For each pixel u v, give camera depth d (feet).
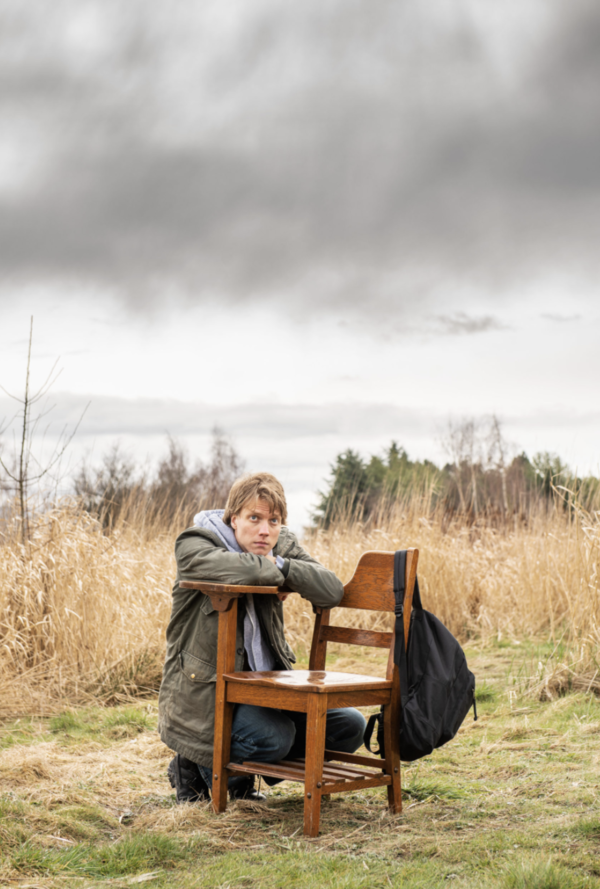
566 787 11.01
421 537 27.50
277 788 11.71
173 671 10.78
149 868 8.44
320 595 10.72
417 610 10.29
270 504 10.82
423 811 10.33
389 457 69.05
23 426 21.21
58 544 20.88
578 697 16.05
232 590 9.99
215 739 10.26
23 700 17.40
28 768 11.84
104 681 18.74
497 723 15.23
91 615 19.94
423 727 9.84
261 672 10.37
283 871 8.24
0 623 19.25
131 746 14.21
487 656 21.48
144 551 25.63
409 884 7.76
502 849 8.82
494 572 27.78
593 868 8.12
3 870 8.07
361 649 24.08
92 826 9.75
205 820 9.92
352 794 11.25
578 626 19.26
